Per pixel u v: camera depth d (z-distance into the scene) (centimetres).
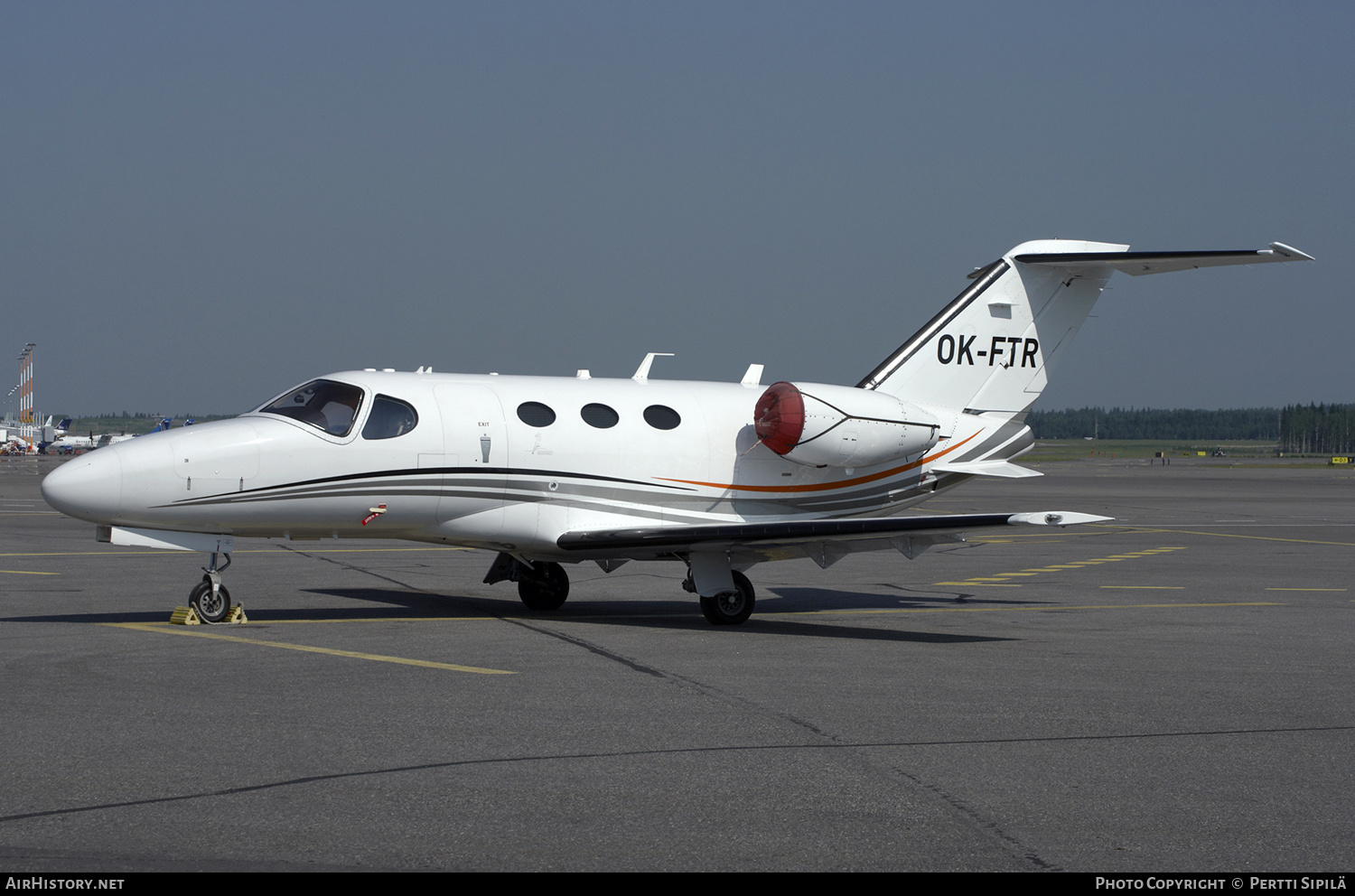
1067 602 2086
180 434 1630
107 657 1341
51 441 13938
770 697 1170
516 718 1059
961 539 1689
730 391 2038
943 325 2125
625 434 1861
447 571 2470
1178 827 779
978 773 902
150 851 702
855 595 2200
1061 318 2189
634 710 1101
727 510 1941
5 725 1001
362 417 1691
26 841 716
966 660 1417
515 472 1772
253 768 882
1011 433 2169
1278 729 1062
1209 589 2308
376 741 969
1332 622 1816
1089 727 1061
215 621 1652
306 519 1678
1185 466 13425
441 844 725
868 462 1975
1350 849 741
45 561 2542
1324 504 5600
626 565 2669
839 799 827
